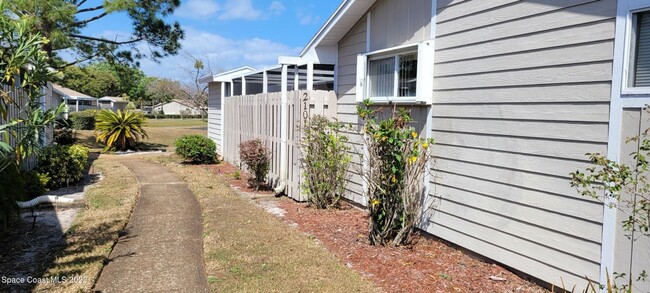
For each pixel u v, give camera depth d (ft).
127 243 17.24
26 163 26.53
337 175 24.03
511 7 14.25
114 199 24.44
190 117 172.35
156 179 33.12
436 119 17.81
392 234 18.11
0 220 16.85
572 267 12.42
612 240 11.34
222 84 46.50
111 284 13.19
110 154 55.93
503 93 14.58
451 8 16.92
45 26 43.39
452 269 14.93
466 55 16.16
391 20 20.89
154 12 55.67
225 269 14.42
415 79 19.01
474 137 15.85
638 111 10.78
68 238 17.19
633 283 10.88
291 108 26.86
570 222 12.46
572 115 12.37
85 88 188.44
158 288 12.94
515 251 14.26
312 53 26.66
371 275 14.35
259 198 26.86
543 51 13.21
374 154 17.38
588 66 11.96
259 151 29.48
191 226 19.88
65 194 26.20
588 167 11.91
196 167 41.14
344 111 25.38
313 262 15.15
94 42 56.80
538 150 13.38
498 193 14.87
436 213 17.89
